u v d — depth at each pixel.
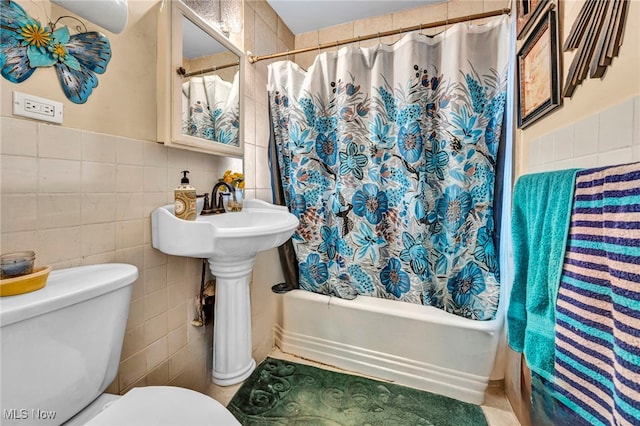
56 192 0.71
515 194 0.87
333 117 1.63
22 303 0.52
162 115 0.99
